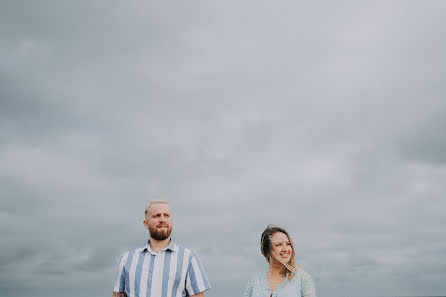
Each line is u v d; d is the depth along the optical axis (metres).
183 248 4.98
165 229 4.83
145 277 4.69
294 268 5.16
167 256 4.82
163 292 4.64
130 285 4.69
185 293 4.84
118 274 4.85
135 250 4.93
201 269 4.94
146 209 4.97
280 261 5.15
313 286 5.07
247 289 5.49
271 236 5.29
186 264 4.82
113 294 4.81
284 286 5.09
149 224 4.87
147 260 4.79
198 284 4.83
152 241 4.91
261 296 5.19
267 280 5.30
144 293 4.62
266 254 5.39
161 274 4.70
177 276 4.72
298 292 5.01
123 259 4.88
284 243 5.21
